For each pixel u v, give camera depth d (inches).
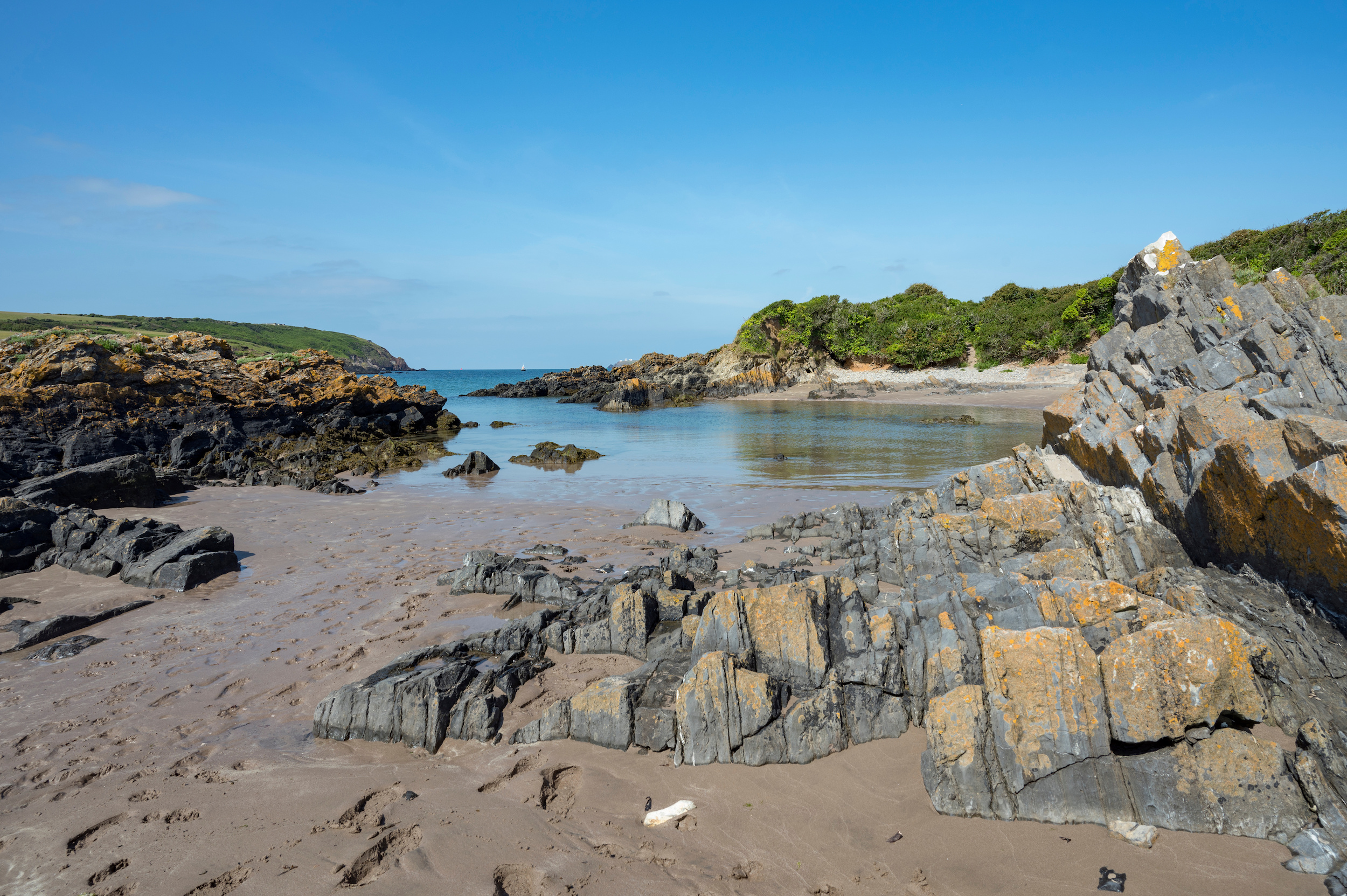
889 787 268.2
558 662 384.8
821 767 282.5
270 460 1396.4
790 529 644.7
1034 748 250.8
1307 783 230.4
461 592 509.0
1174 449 413.7
